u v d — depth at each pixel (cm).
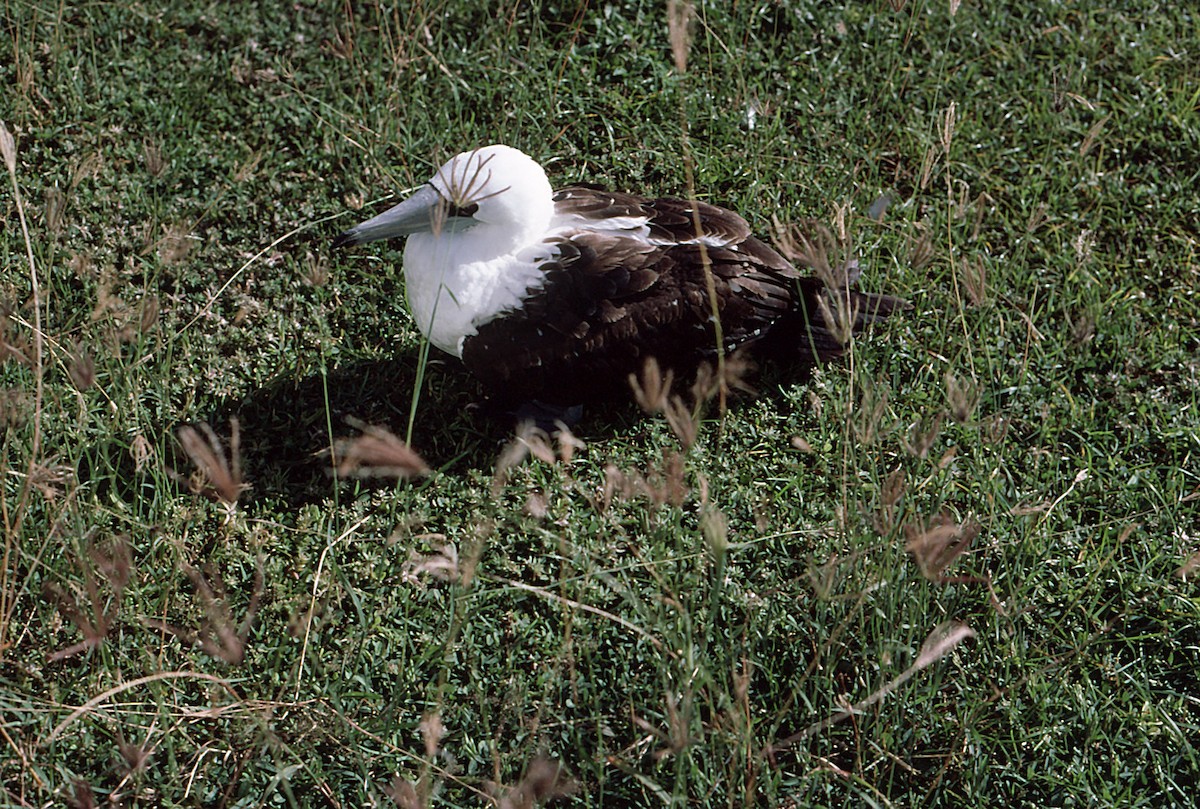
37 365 530
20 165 766
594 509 615
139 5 861
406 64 814
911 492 593
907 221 771
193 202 762
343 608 590
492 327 636
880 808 535
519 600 595
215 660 562
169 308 711
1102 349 736
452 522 623
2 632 522
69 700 545
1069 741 567
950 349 723
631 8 892
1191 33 918
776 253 688
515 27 879
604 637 583
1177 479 666
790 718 562
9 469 595
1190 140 841
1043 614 609
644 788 529
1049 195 814
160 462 601
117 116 803
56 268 711
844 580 557
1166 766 555
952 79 870
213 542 607
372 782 526
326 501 624
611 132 814
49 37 838
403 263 719
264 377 682
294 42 862
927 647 494
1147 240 792
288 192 778
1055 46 900
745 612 591
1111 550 639
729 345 666
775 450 670
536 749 542
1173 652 599
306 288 730
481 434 669
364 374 691
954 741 556
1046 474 666
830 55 884
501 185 622
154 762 530
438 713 457
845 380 696
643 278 636
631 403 679
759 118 825
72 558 566
